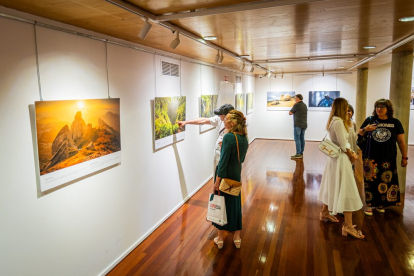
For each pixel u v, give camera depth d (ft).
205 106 17.15
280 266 9.12
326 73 30.58
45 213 6.86
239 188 9.48
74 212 7.72
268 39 10.96
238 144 9.40
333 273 8.72
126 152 9.86
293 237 10.93
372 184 12.44
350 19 8.16
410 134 28.84
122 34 8.79
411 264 9.11
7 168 5.94
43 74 6.67
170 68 12.84
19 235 6.27
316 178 18.33
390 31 9.92
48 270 7.02
